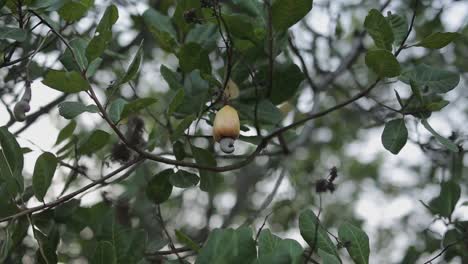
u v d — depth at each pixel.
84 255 3.07
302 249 2.32
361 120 4.33
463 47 3.69
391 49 2.57
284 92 2.84
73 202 2.77
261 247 2.39
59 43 3.04
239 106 2.81
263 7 2.79
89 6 2.68
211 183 2.76
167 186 2.78
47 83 2.42
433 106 2.62
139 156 2.57
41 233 2.61
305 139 3.68
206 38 2.88
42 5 2.58
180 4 2.85
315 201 4.17
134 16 3.40
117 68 3.30
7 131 2.56
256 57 2.81
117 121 2.51
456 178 3.23
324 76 3.67
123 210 3.13
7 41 2.98
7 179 2.55
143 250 2.59
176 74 2.83
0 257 2.53
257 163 4.28
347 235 2.52
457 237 2.97
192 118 2.60
